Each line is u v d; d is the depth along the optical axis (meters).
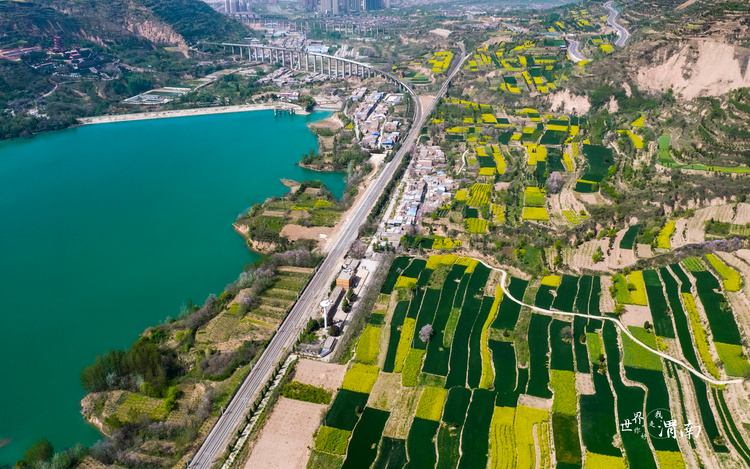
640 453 158.62
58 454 166.38
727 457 156.12
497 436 166.88
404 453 164.88
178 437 173.50
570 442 163.50
